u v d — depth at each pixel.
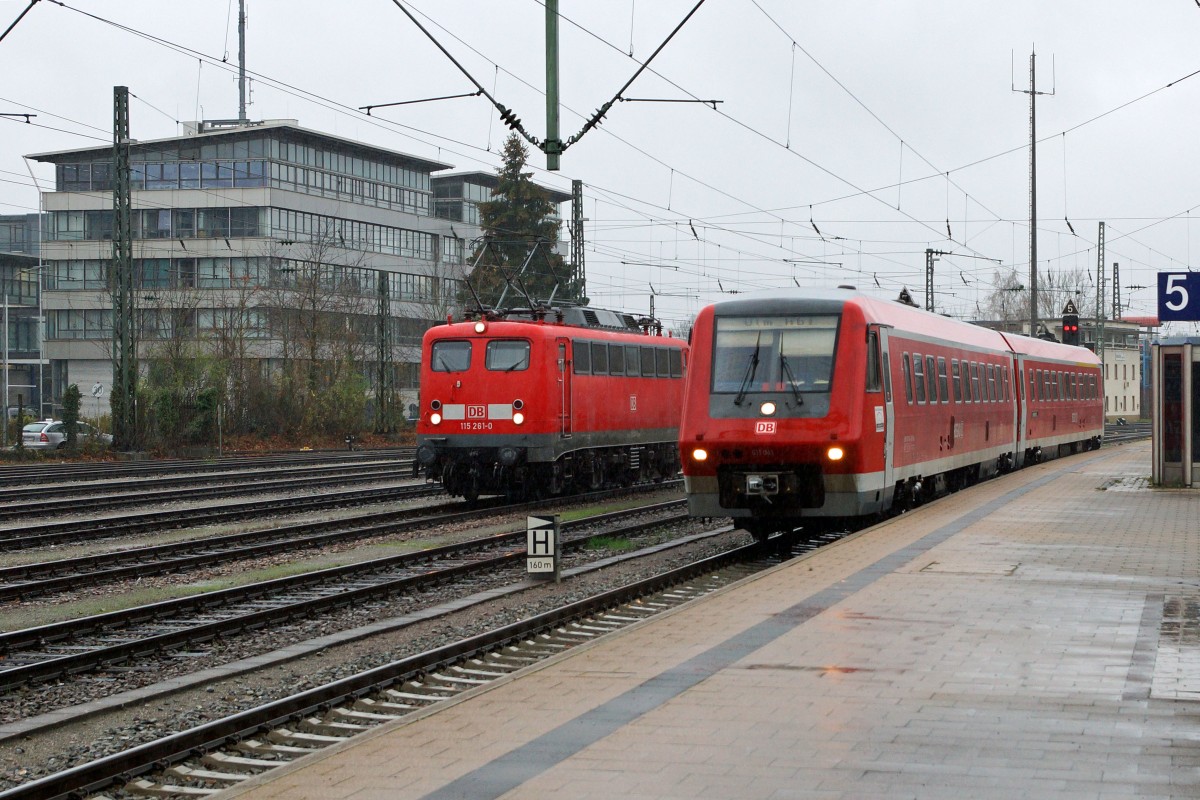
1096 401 48.06
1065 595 13.11
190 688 11.53
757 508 19.62
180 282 78.81
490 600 16.11
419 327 81.31
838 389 19.23
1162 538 17.91
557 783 7.01
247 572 18.67
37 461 48.28
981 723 8.12
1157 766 7.11
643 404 32.50
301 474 39.78
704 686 9.28
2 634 12.99
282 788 7.06
